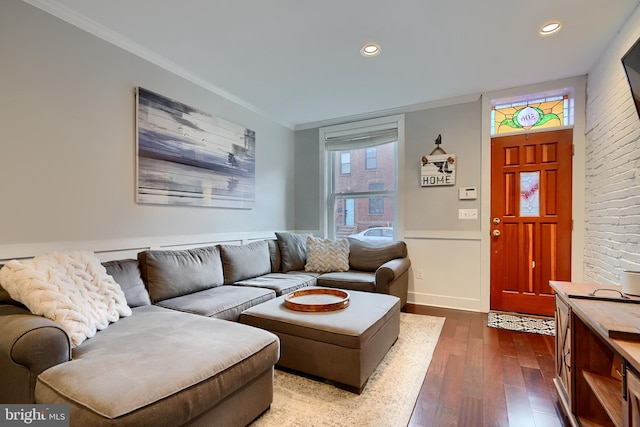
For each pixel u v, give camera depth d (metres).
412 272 3.80
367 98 3.59
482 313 3.36
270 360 1.58
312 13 2.08
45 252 2.00
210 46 2.50
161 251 2.47
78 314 1.49
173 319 1.79
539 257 3.26
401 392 1.83
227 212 3.44
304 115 4.20
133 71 2.50
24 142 1.91
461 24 2.20
